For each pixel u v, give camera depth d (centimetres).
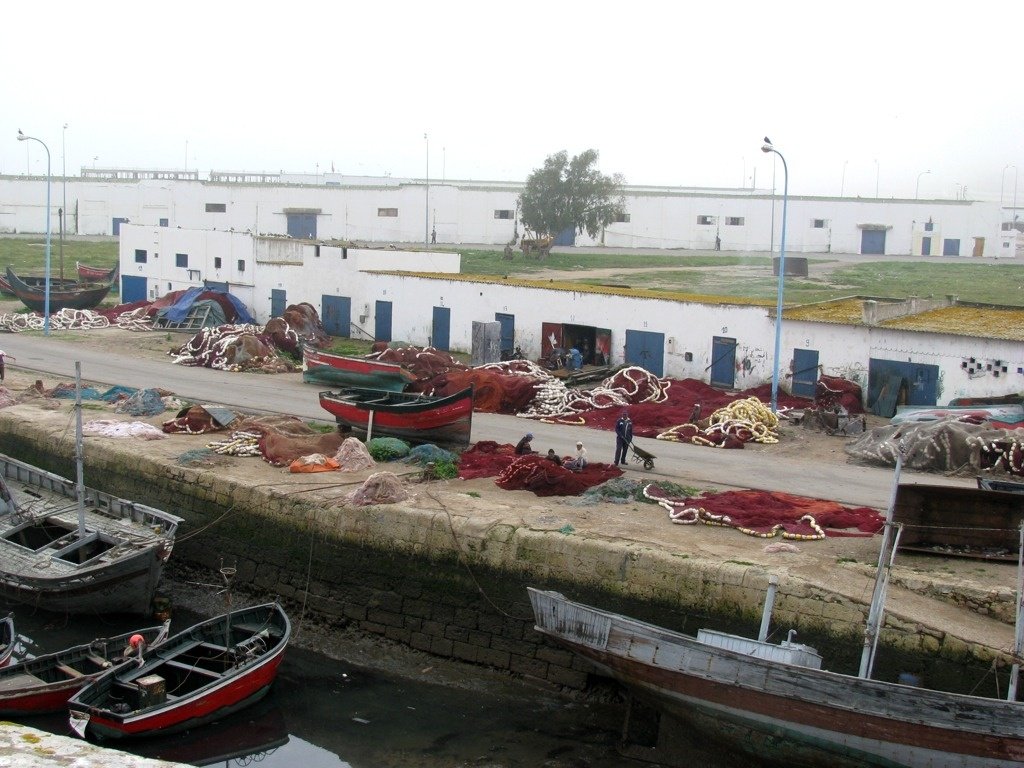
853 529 2119
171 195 8662
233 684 1873
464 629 2134
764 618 1733
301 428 2888
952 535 1950
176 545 2589
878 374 3259
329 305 4916
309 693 2011
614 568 1978
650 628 1706
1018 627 1591
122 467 2752
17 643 2200
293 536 2366
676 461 2689
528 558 2064
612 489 2347
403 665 2138
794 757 1642
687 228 8550
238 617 2059
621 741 1838
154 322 5138
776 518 2138
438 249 8000
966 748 1512
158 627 2086
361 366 3541
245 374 4006
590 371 3712
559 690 2022
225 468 2616
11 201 9312
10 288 6162
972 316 3494
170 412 3244
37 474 2719
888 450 2678
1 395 3347
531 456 2503
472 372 3459
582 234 8675
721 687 1650
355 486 2442
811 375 3412
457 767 1753
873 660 1639
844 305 3750
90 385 3631
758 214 8481
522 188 8669
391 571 2225
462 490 2394
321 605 2319
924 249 8606
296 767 1752
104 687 1827
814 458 2764
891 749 1555
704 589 1889
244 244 5334
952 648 1670
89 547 2370
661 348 3784
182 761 1773
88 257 7862
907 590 1822
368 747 1816
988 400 3011
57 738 580
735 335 3584
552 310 4072
